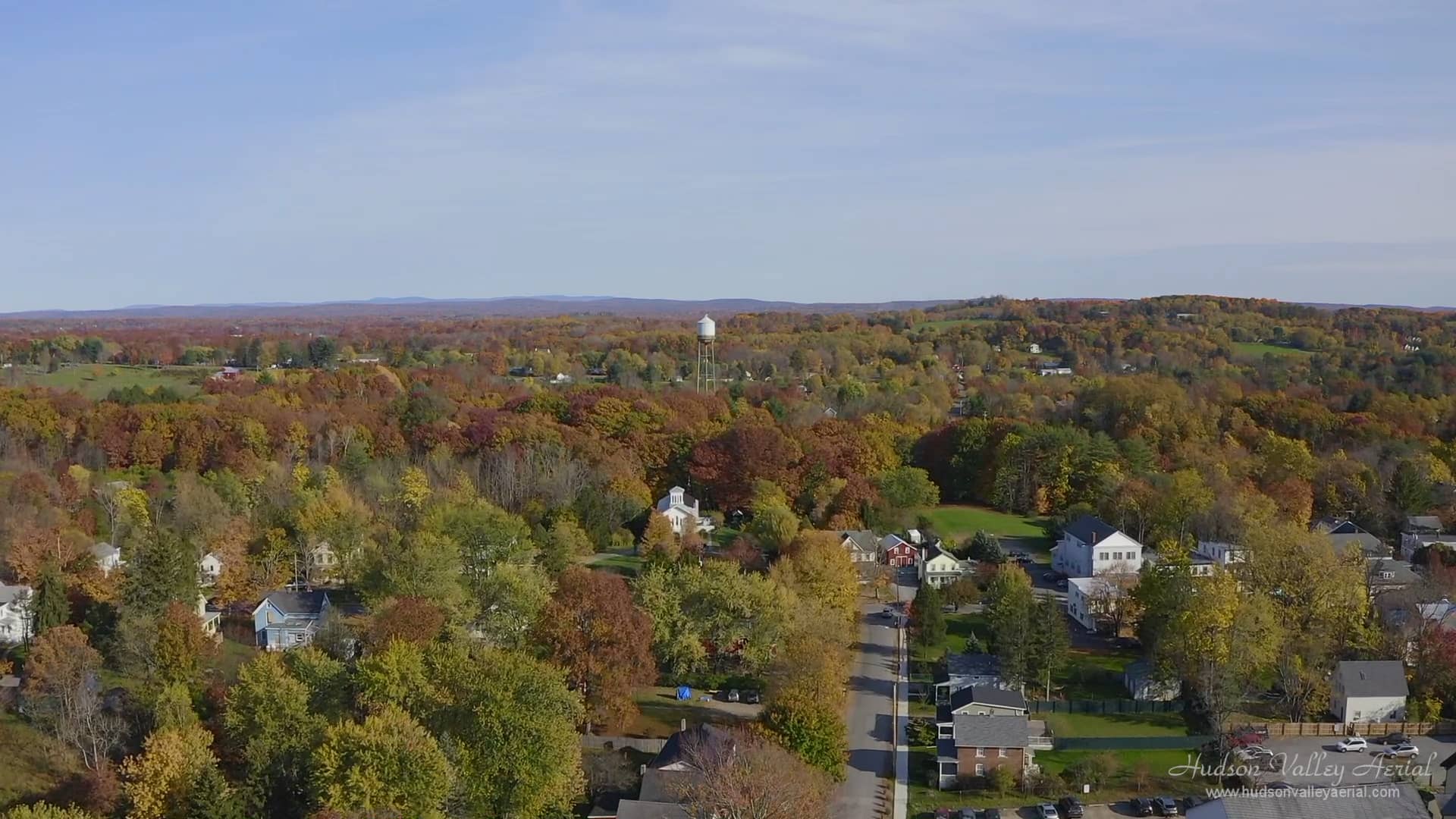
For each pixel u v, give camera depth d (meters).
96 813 61.84
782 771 63.72
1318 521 141.75
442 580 92.25
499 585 92.69
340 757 60.88
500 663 69.38
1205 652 83.31
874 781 74.00
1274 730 81.38
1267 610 85.94
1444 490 144.62
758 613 91.06
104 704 77.31
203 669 83.38
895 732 81.94
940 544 125.19
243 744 67.31
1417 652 88.75
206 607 103.31
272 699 68.00
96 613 89.56
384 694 68.88
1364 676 83.12
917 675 93.62
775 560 113.50
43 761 70.56
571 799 66.25
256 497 131.12
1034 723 81.81
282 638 94.81
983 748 73.56
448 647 76.25
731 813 60.41
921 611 100.50
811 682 79.12
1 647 94.50
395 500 131.62
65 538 108.75
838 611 96.19
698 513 143.00
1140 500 138.62
